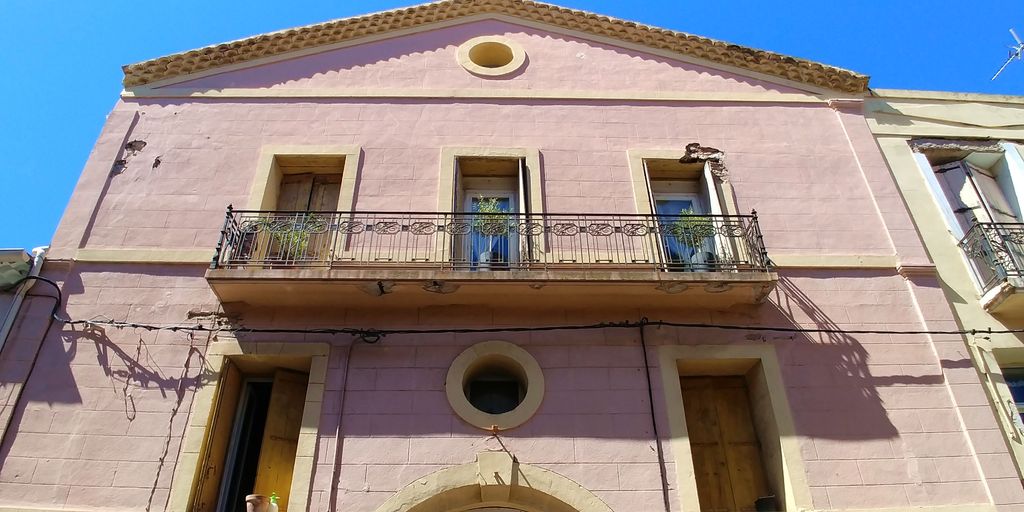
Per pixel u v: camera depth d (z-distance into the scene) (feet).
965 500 24.93
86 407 25.68
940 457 25.88
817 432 26.35
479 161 34.14
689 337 28.60
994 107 38.11
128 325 27.66
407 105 36.17
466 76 37.83
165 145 33.83
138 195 31.86
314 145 34.19
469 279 27.40
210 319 28.09
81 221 30.68
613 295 28.48
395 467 24.86
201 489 24.61
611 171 34.01
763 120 36.76
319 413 25.86
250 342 27.45
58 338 27.27
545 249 30.48
